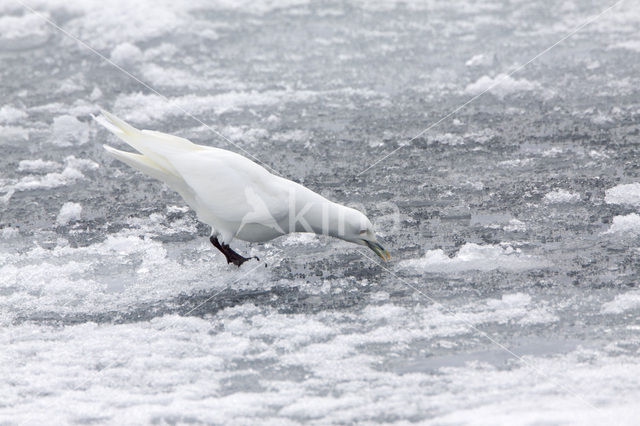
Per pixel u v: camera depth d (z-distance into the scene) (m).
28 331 9.95
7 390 8.81
